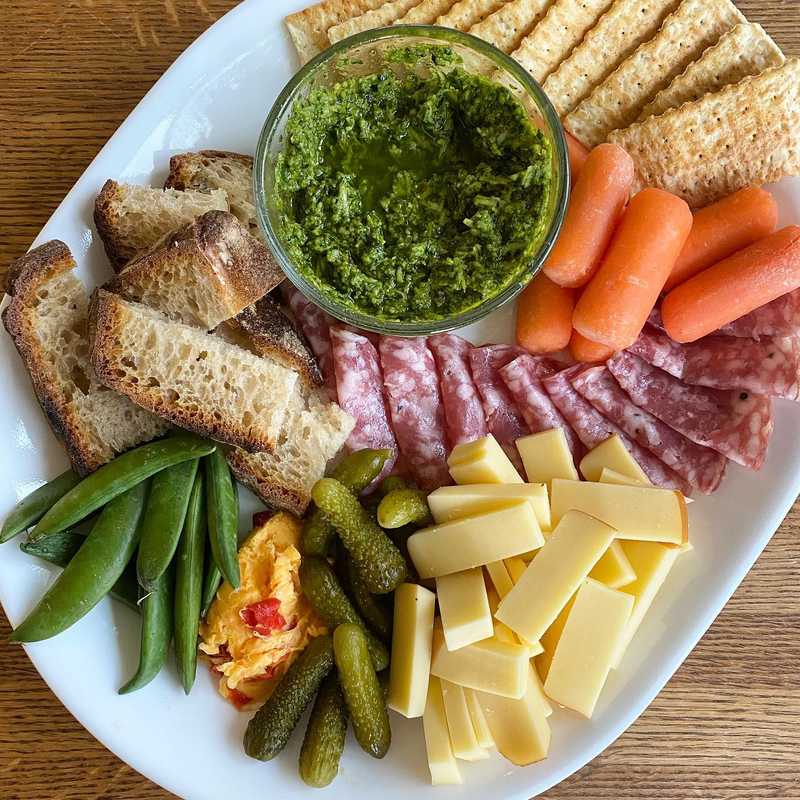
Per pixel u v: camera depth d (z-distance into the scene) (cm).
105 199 36
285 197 36
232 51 38
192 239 34
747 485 37
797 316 36
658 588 37
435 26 35
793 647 40
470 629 35
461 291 36
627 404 38
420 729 37
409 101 36
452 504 36
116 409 36
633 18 37
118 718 36
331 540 37
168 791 39
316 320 39
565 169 35
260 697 37
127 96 40
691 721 40
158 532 34
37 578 36
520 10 38
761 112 36
